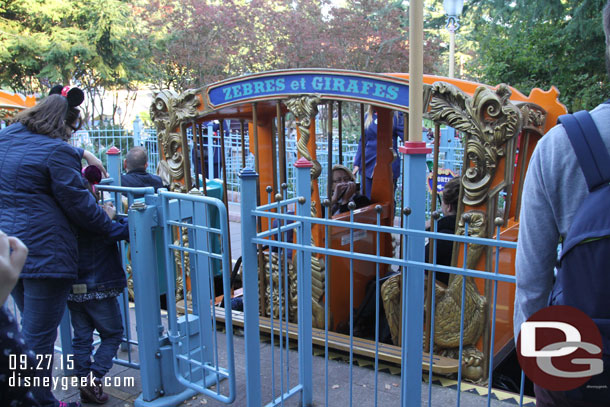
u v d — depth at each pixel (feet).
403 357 7.80
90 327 10.28
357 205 14.05
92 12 56.90
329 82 11.81
